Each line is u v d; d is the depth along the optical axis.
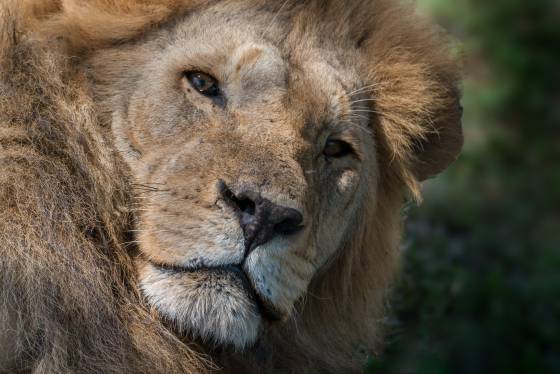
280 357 9.07
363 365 10.12
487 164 17.81
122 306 7.80
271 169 7.59
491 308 13.87
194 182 7.61
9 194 7.55
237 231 7.41
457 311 13.60
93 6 8.25
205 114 7.93
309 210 7.83
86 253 7.71
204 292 7.41
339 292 9.40
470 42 19.83
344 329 9.62
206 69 8.04
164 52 8.17
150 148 7.95
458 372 13.27
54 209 7.67
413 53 9.51
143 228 7.77
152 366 7.81
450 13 20.00
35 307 7.39
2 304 7.33
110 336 7.67
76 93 8.10
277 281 7.62
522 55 19.75
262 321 7.90
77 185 7.88
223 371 8.46
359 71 8.96
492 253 15.30
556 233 16.42
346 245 9.25
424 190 15.55
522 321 14.02
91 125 8.04
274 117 7.91
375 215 9.64
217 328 7.41
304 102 8.13
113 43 8.19
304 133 8.05
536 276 14.96
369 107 9.16
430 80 9.55
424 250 12.70
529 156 18.38
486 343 13.52
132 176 7.98
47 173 7.73
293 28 8.45
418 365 11.56
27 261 7.40
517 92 19.33
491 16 20.27
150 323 7.77
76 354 7.50
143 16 8.16
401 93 9.35
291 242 7.63
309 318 9.24
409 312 11.77
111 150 8.05
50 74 7.99
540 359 13.58
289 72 8.20
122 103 8.09
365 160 8.96
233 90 8.00
